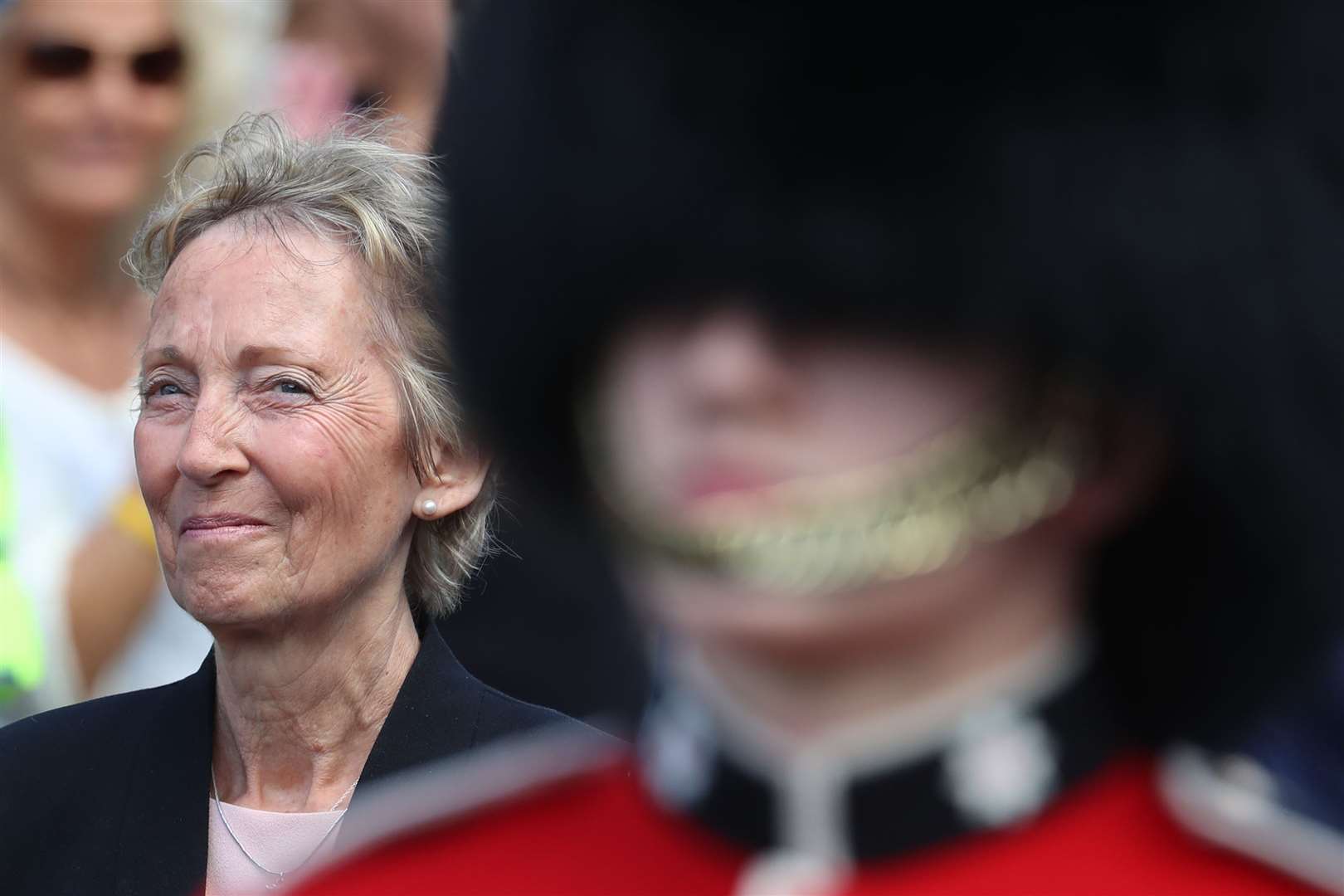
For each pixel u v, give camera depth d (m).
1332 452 5.18
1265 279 5.08
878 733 5.07
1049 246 4.96
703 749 5.45
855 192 5.01
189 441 10.85
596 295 5.27
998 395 4.95
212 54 15.47
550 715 11.27
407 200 11.37
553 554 6.22
